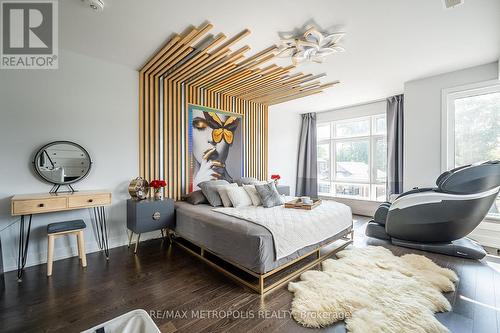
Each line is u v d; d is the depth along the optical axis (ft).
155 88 11.40
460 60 10.46
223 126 14.16
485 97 11.16
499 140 10.90
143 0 6.51
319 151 20.88
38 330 5.13
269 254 6.77
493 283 7.14
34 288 6.82
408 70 11.57
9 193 8.14
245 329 5.19
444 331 4.99
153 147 11.35
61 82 9.09
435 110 12.24
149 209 9.78
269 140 18.20
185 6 6.79
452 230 9.41
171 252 9.73
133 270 8.04
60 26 7.67
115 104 10.37
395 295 6.27
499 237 10.42
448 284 6.88
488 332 5.07
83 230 8.91
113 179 10.32
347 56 10.01
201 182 12.32
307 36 8.20
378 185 17.28
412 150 13.01
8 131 8.14
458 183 9.11
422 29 8.04
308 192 20.27
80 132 9.51
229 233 7.45
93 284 7.07
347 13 7.17
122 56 9.77
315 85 13.34
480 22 7.63
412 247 10.06
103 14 7.09
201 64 10.19
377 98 16.21
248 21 7.54
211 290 6.79
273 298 6.40
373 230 11.44
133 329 3.72
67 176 9.16
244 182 13.73
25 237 8.32
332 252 9.58
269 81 12.34
